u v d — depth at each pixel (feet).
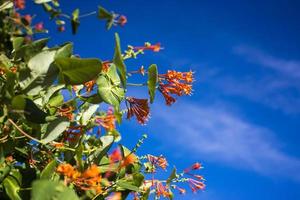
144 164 2.88
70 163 2.57
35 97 2.53
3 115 2.33
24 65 2.39
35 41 2.40
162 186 2.87
